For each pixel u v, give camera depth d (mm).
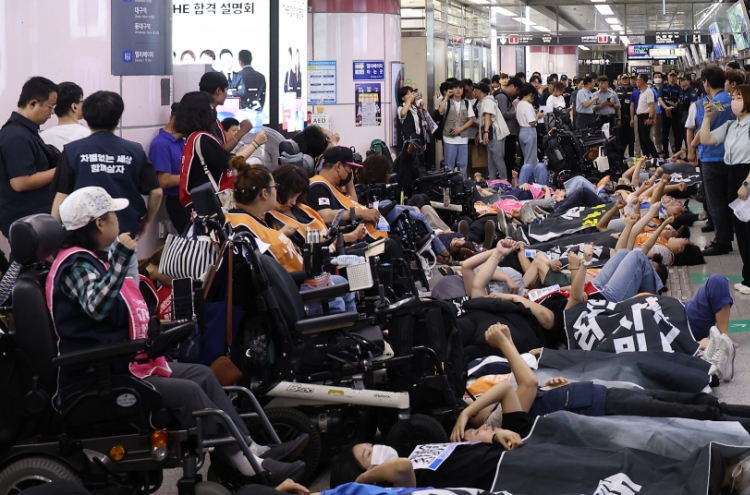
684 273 9148
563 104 19703
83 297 3564
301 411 4609
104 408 3650
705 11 29969
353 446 4297
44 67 6078
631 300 6160
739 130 8484
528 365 5246
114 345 3570
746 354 6590
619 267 6805
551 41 31156
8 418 3625
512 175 15969
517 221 10914
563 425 4500
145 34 7125
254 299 4656
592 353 5547
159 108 7574
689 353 5848
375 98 15492
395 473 3941
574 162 16094
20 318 3584
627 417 4629
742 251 8594
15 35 5848
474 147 16984
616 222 9586
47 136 5836
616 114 19906
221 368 4363
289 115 10117
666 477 3881
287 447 4043
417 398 4766
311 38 15414
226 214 5434
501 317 5945
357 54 15398
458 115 16156
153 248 7352
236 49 9102
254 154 8461
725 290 6293
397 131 15977
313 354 4613
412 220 8727
